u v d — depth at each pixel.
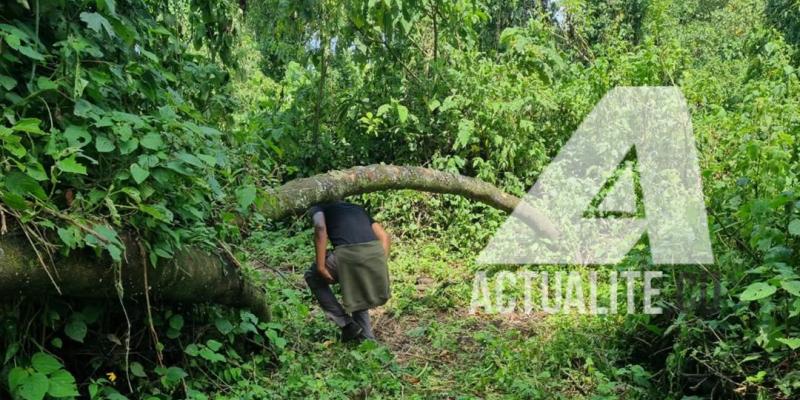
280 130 7.49
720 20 18.00
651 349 4.53
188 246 3.38
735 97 8.79
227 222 3.86
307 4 7.47
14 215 2.49
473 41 8.82
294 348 4.61
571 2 9.45
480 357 4.88
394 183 6.40
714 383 3.73
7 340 2.76
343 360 4.46
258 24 8.43
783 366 3.30
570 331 5.01
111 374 3.15
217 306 3.95
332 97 8.65
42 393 2.57
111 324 3.37
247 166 4.12
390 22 7.66
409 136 8.28
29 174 2.52
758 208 3.56
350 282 4.90
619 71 8.00
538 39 8.80
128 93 3.29
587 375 4.40
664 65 7.77
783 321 3.29
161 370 3.35
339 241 4.95
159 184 3.11
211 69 4.57
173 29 4.23
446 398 4.25
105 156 2.98
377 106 8.50
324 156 8.32
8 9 2.87
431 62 8.29
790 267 3.29
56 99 2.88
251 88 8.80
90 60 3.07
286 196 5.03
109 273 2.87
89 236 2.63
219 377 3.81
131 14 3.52
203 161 3.38
